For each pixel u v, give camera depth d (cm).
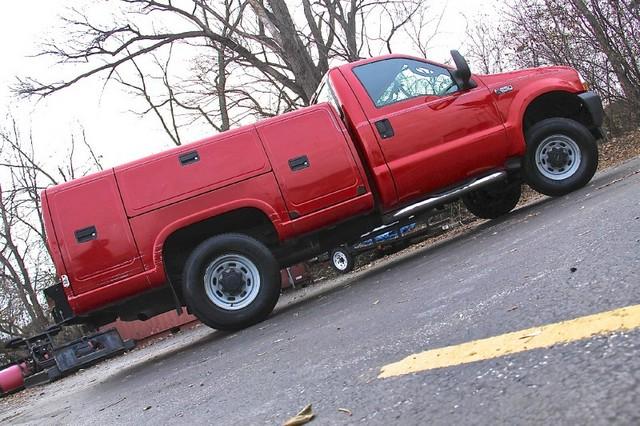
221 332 761
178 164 616
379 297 502
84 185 600
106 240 591
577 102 773
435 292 417
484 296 342
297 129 644
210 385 385
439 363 246
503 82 723
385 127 670
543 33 1553
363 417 217
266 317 634
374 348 314
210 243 605
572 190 742
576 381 184
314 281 1727
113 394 538
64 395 799
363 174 647
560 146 738
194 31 2030
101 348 820
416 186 675
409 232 1425
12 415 803
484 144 695
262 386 324
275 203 625
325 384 279
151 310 651
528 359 215
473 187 705
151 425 326
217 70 2273
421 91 700
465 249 626
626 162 1100
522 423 170
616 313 229
